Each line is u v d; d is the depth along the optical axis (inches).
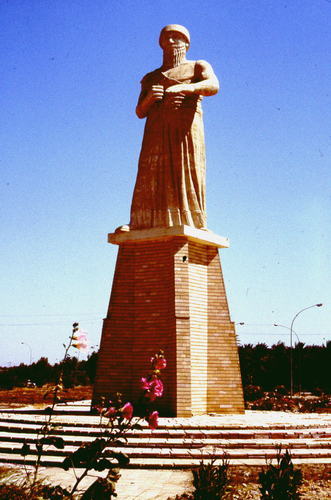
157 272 1051.3
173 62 1107.9
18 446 692.7
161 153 1086.4
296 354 2957.7
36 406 1238.3
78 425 784.9
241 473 572.4
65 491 319.6
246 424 810.2
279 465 420.8
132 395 1015.0
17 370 3051.2
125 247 1084.5
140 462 626.2
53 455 655.1
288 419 941.2
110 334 1041.5
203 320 1066.7
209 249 1109.7
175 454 653.9
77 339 318.7
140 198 1092.5
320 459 670.5
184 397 952.9
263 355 2992.1
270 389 2593.5
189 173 1077.8
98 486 296.5
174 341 981.2
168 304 1021.8
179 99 1061.1
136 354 1032.2
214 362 1055.0
